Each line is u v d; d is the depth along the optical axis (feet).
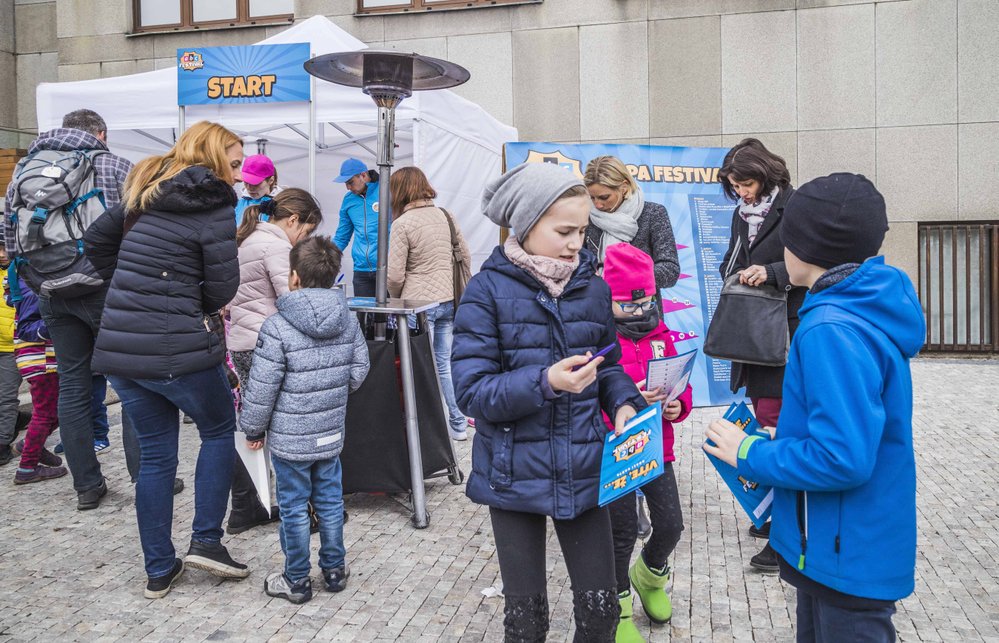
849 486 5.87
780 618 10.60
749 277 11.90
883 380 6.07
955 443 18.80
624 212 13.26
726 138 32.19
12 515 14.75
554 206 7.25
